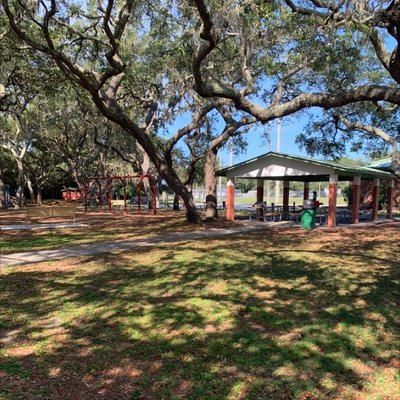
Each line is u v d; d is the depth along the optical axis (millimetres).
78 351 4246
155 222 19234
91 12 13422
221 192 58156
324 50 11836
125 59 17828
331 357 4145
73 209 18250
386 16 7230
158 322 5082
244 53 12328
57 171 45750
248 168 19688
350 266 8547
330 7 8477
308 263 8836
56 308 5648
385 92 6949
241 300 6027
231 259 9234
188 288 6688
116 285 6922
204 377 3676
